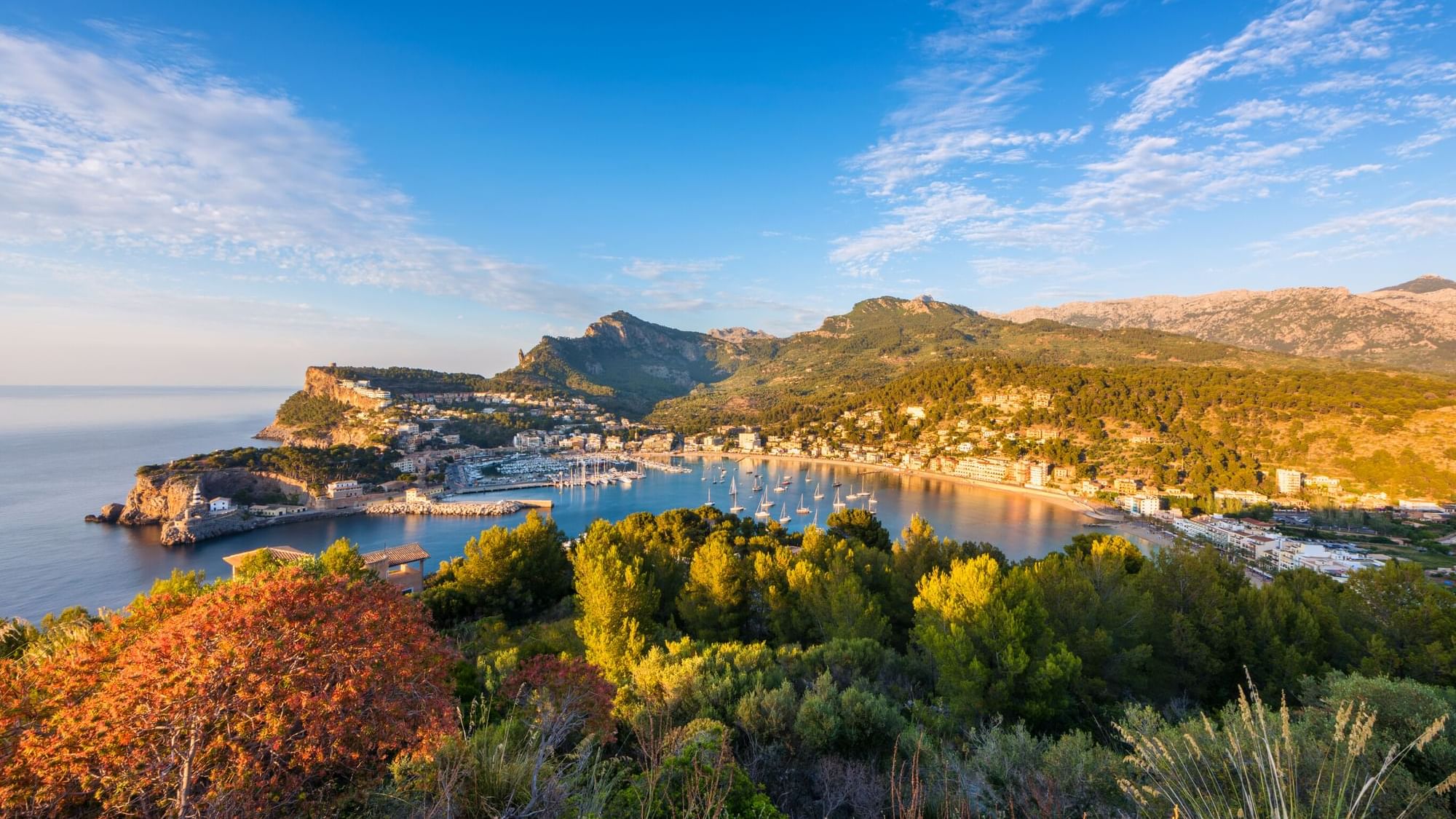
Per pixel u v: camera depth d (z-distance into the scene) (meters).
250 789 5.93
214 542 100.75
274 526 114.06
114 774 5.82
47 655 10.12
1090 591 25.77
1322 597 27.81
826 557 37.34
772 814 8.49
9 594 74.06
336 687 6.62
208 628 6.44
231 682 6.25
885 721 16.41
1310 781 6.88
